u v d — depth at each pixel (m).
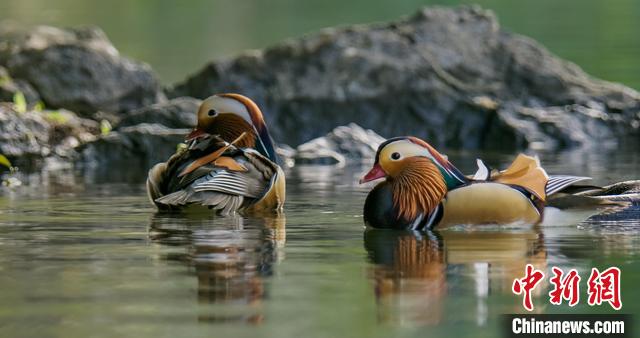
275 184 13.27
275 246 10.87
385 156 11.84
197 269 9.74
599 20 38.66
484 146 22.61
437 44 24.83
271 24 39.50
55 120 20.33
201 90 24.14
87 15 41.22
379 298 8.70
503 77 24.64
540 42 33.62
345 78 23.84
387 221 11.81
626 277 9.45
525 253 10.36
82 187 15.81
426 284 9.16
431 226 11.73
